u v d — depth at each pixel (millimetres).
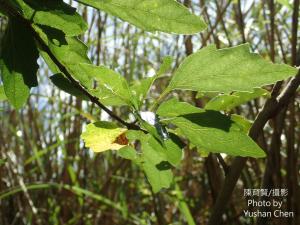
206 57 161
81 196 534
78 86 178
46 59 190
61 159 638
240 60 158
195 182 630
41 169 590
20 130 632
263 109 248
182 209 440
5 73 175
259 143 408
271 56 411
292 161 394
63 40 174
